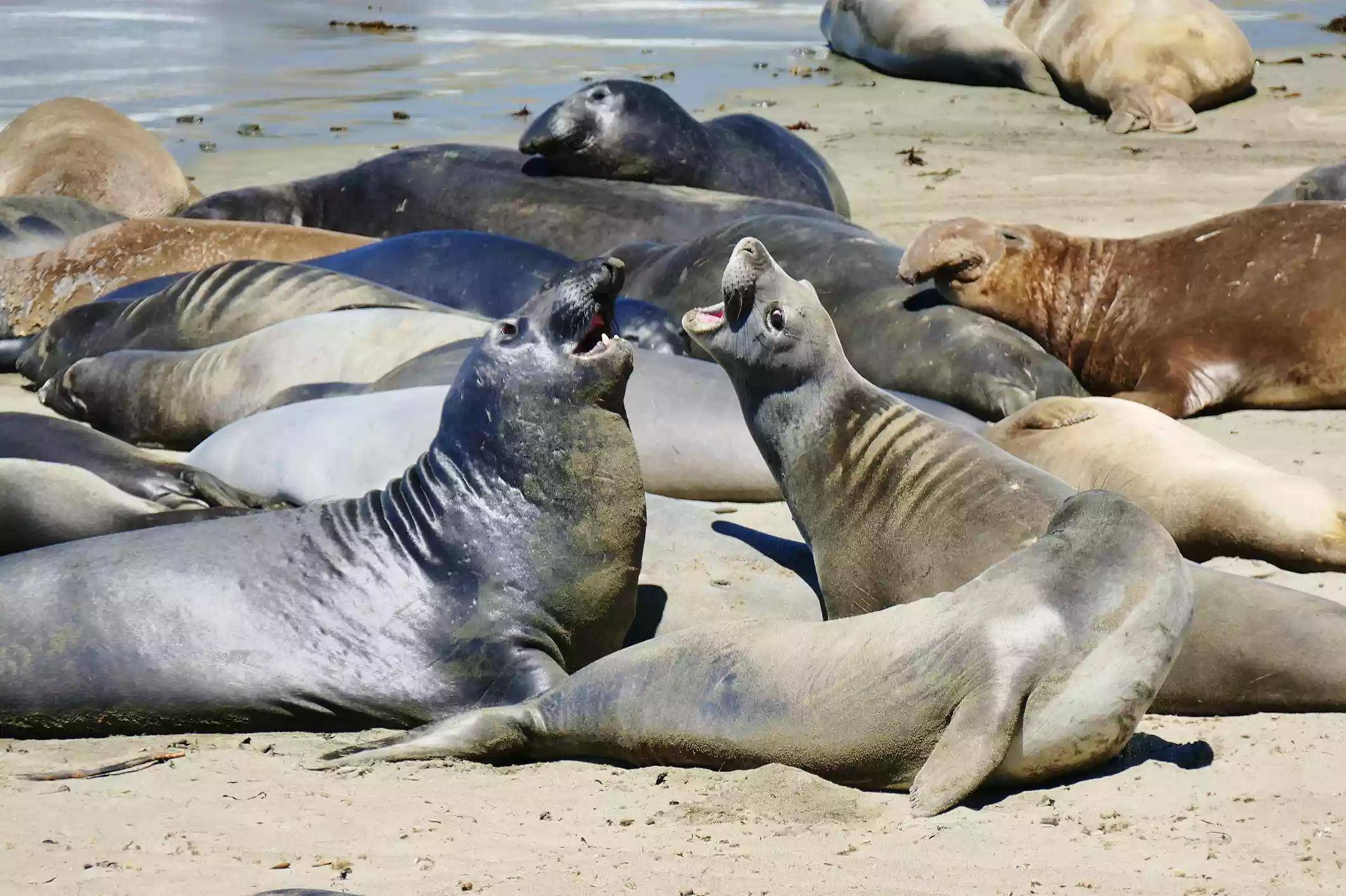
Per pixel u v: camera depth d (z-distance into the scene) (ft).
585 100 133.80
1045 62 221.87
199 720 61.21
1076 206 152.15
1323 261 99.66
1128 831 45.19
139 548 63.57
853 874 42.68
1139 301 103.65
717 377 86.79
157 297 111.34
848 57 256.73
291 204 144.66
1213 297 101.91
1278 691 55.42
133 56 263.90
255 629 61.26
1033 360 99.81
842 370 66.18
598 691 54.60
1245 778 49.06
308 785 52.34
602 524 62.69
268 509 79.82
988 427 85.66
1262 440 92.02
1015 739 47.14
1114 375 104.32
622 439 63.46
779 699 50.49
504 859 44.47
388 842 46.11
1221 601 57.26
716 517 77.30
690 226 126.52
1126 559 48.52
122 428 101.55
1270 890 40.86
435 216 138.72
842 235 109.40
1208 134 190.90
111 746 59.41
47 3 355.15
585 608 62.75
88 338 111.96
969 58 228.84
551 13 338.13
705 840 45.80
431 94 222.48
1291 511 69.21
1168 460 74.23
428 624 61.41
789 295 65.82
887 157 181.06
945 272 103.81
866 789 49.73
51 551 63.98
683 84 232.94
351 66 252.21
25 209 143.64
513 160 139.44
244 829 47.39
